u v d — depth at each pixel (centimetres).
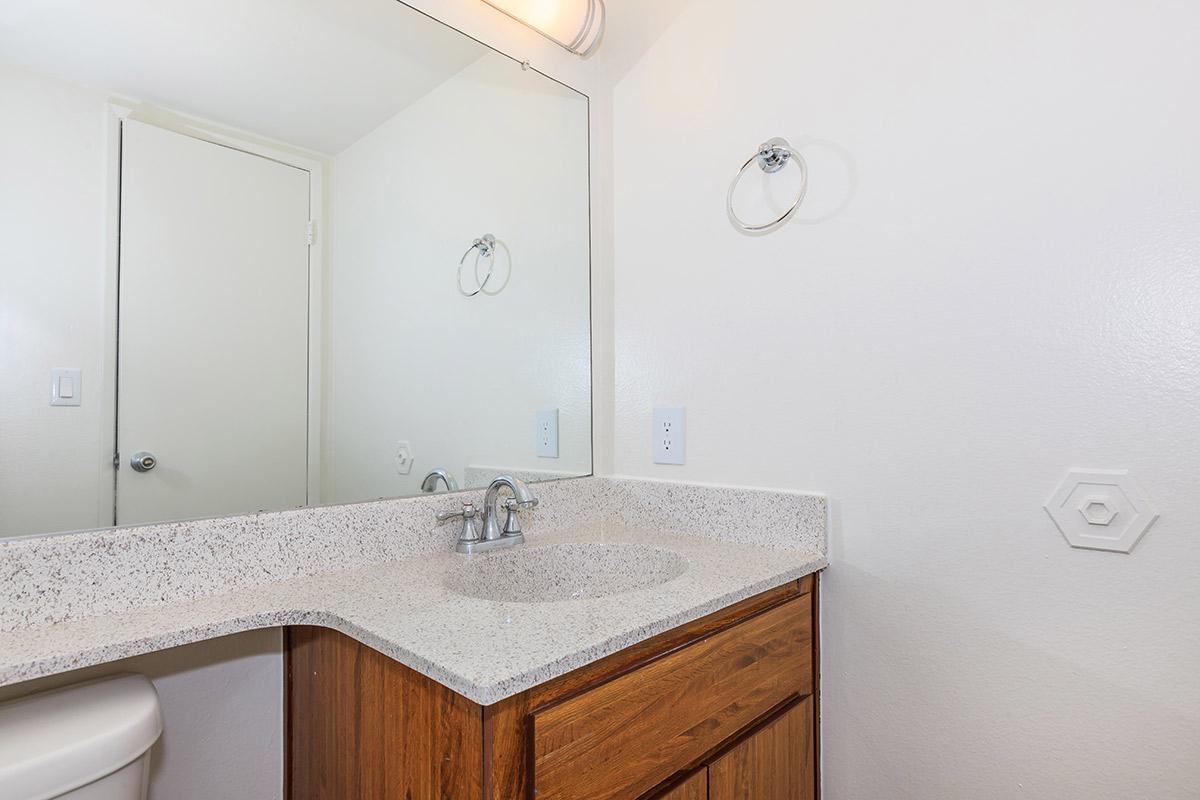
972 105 103
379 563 110
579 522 146
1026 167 98
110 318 89
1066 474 94
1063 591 94
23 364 81
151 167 93
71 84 86
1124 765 89
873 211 113
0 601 75
